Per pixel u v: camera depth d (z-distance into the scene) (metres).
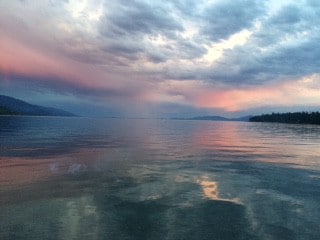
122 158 29.72
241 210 14.37
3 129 75.56
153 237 11.29
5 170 22.27
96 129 91.25
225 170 24.33
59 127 95.62
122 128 104.62
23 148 35.81
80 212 13.69
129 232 11.70
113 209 14.18
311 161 30.27
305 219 13.37
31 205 14.52
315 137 73.94
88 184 18.64
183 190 17.67
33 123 121.88
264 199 16.20
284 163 28.59
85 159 28.36
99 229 11.88
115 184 18.77
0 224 12.21
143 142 48.75
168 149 38.91
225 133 89.38
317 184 19.80
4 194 16.19
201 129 116.06
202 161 28.88
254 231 12.03
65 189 17.38
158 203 15.16
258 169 25.02
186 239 11.23
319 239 11.41
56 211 13.77
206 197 16.34
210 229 12.12
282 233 11.89
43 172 21.88
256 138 68.19
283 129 132.00
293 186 19.17
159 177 21.03
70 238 11.02
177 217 13.31
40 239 10.91
